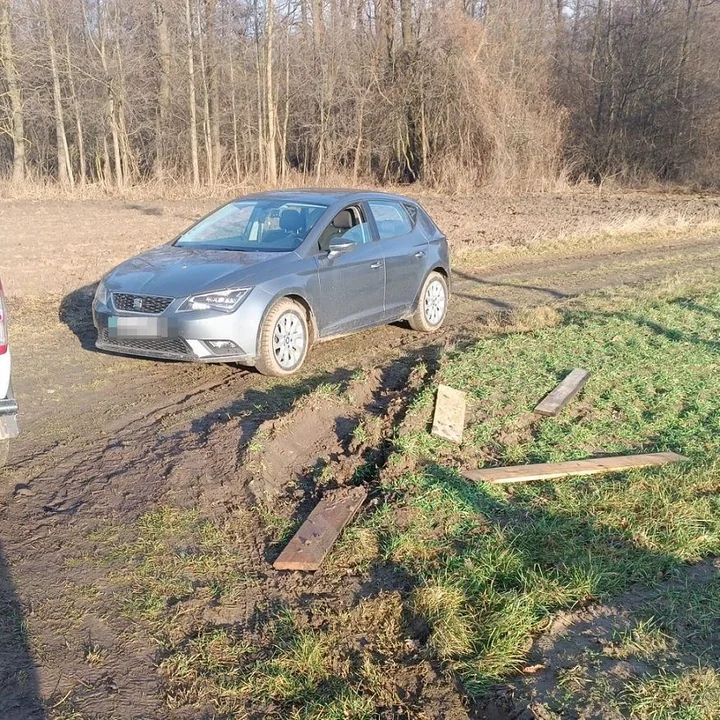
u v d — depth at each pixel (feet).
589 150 119.96
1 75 103.30
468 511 14.30
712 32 116.78
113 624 11.31
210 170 102.94
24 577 12.37
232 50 111.14
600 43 124.06
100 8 104.22
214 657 10.62
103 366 23.98
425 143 105.50
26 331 27.94
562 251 52.26
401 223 28.40
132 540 13.60
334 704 9.62
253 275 21.98
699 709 9.10
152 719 9.54
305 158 111.86
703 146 117.70
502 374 22.50
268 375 22.98
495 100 99.96
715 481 15.47
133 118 111.14
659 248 54.54
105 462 16.78
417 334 29.32
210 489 15.55
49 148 121.08
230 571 12.76
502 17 105.09
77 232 58.03
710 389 21.35
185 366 24.14
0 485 15.56
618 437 18.11
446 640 10.58
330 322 24.48
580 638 10.66
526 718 9.23
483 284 40.09
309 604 11.80
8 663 10.40
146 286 21.74
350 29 108.37
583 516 14.07
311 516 14.19
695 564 12.62
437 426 18.29
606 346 25.75
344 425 19.43
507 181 99.81
